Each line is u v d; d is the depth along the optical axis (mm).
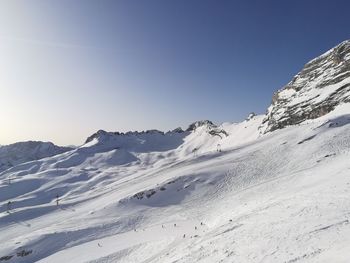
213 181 114750
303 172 87312
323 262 20469
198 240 43594
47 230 96438
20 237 92438
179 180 119250
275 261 24016
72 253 72062
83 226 94625
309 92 198625
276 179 90438
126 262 54281
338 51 199375
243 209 55812
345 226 26781
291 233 29188
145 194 116125
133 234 79562
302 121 178625
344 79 179750
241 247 30656
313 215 32531
